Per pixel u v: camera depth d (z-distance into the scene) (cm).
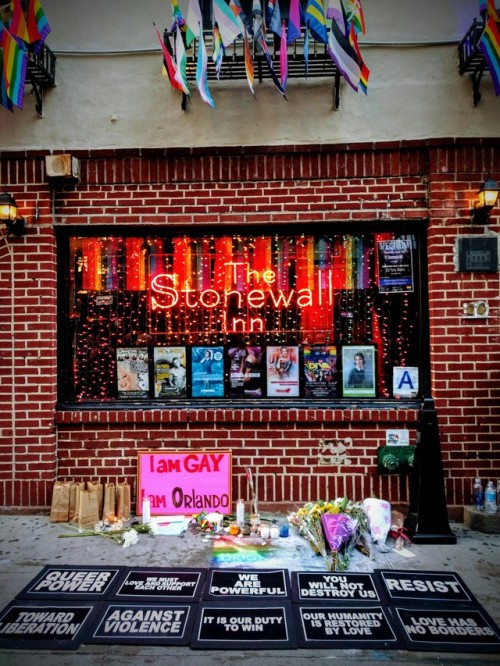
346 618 327
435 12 511
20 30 470
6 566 394
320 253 535
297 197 514
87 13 523
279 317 536
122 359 538
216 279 537
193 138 517
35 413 514
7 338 519
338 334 532
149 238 539
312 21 445
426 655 296
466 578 377
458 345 504
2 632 315
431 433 454
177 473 504
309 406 516
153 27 521
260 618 326
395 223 522
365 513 454
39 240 520
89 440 515
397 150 511
